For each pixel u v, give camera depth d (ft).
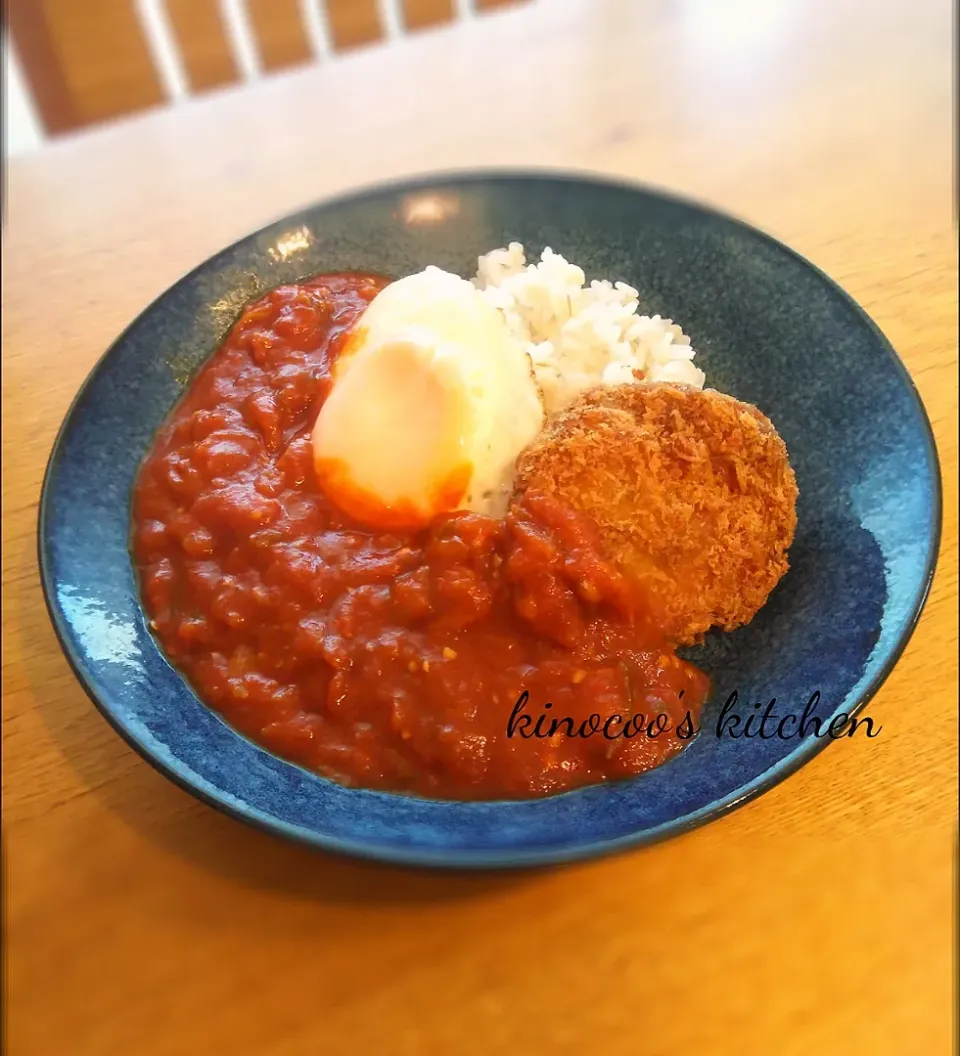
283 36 1.67
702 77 1.42
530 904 0.74
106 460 0.94
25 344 1.13
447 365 0.91
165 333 1.01
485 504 0.92
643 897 0.74
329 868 0.75
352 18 1.70
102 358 0.97
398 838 0.69
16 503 1.00
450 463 0.90
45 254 1.22
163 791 0.80
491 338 0.98
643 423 0.87
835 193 1.24
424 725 0.79
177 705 0.81
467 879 0.75
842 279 1.14
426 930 0.73
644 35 1.49
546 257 1.08
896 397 0.89
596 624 0.83
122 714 0.75
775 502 0.86
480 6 1.79
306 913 0.73
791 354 0.98
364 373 0.93
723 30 1.49
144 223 1.25
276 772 0.78
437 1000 0.70
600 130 1.35
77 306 1.17
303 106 1.41
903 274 1.14
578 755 0.78
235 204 1.27
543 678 0.81
